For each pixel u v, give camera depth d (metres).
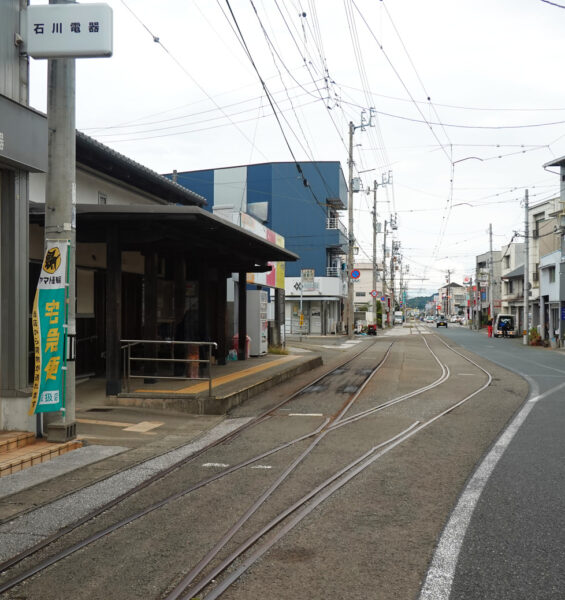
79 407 10.59
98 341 14.04
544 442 8.13
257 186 49.84
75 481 6.19
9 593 3.61
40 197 11.13
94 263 13.76
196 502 5.42
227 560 4.05
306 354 24.72
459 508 5.21
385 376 17.25
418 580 3.76
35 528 4.76
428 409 11.15
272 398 12.63
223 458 7.25
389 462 6.97
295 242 49.91
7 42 7.54
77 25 6.96
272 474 6.41
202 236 12.80
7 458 6.70
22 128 7.59
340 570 3.91
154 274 12.69
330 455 7.34
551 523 4.82
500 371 19.64
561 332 36.62
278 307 26.84
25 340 7.88
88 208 9.84
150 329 12.75
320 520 4.91
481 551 4.23
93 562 4.06
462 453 7.46
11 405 7.69
